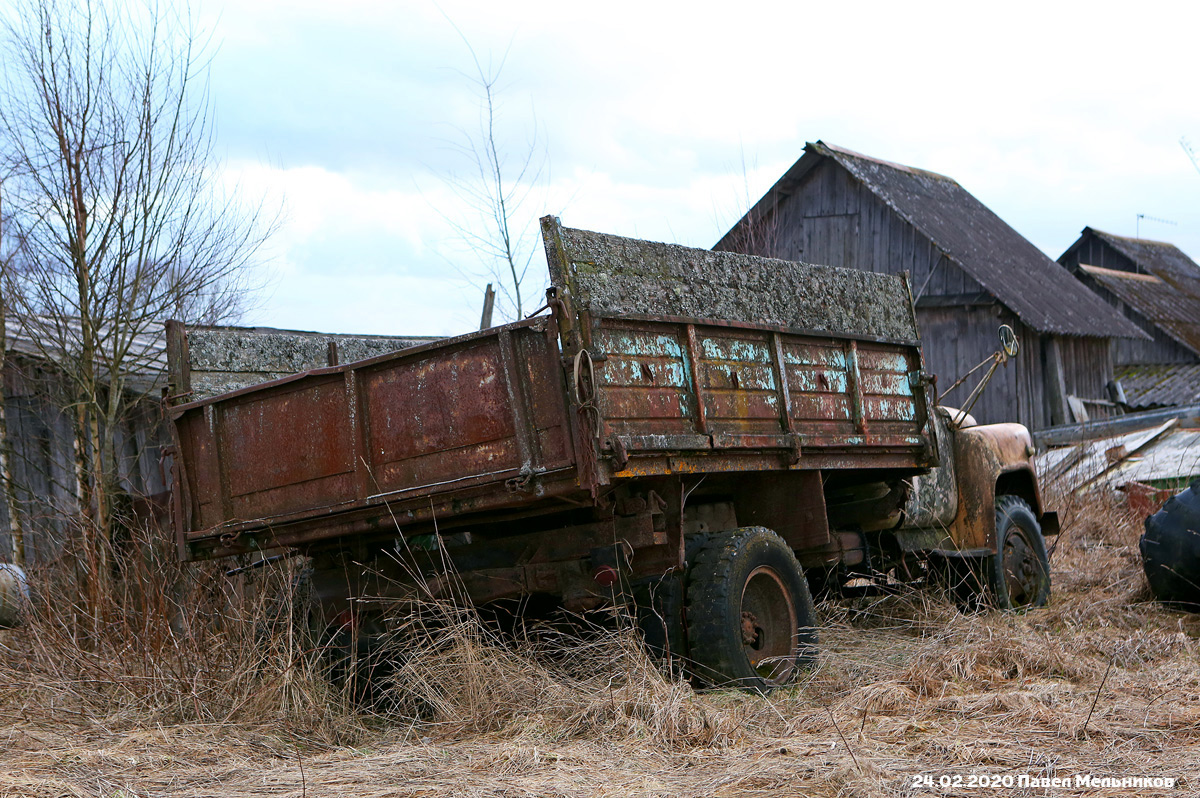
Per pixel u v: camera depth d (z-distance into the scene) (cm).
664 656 549
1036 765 409
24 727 547
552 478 485
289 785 427
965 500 812
